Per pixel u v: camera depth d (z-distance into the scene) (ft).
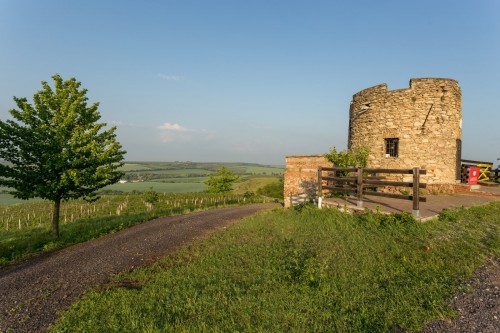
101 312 15.31
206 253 24.57
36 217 73.87
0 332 14.35
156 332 12.51
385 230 23.02
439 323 11.62
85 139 36.09
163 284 18.43
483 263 16.76
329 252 20.27
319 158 50.57
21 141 33.76
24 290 19.86
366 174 41.86
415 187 23.98
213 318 13.41
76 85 39.65
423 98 43.01
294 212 35.45
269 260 20.07
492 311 12.05
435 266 16.62
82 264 25.25
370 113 48.19
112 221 51.01
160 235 34.76
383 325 11.79
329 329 12.02
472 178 47.55
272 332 11.89
